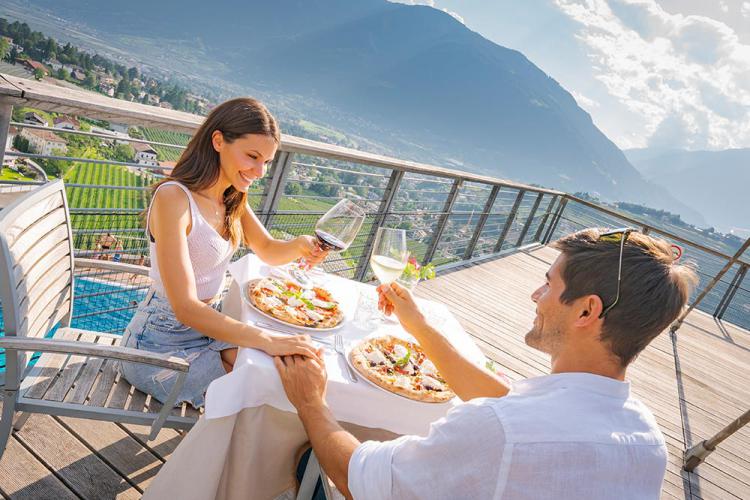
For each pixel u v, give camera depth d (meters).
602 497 0.72
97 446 1.72
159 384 1.50
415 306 1.34
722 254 6.59
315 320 1.37
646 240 0.81
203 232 1.50
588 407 0.76
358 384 1.13
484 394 1.21
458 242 5.64
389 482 0.80
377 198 3.83
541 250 7.99
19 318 1.24
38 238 1.41
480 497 0.72
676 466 2.92
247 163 1.50
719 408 3.95
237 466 1.19
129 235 2.27
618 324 0.78
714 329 6.57
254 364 1.09
